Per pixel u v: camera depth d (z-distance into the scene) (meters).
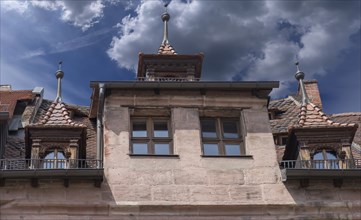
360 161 17.92
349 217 16.84
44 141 17.45
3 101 22.28
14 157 18.50
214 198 16.72
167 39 22.59
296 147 18.11
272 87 18.62
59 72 19.08
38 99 22.88
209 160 17.34
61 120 17.92
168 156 17.28
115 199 16.47
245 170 17.27
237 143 18.09
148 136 17.95
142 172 16.95
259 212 16.69
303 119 18.33
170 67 21.48
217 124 18.45
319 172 16.89
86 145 19.33
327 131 17.89
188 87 18.47
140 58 21.38
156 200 16.55
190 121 18.09
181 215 16.44
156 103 18.38
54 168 16.44
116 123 17.88
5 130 18.28
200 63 21.56
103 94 18.08
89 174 16.44
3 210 16.14
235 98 18.64
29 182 16.48
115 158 17.17
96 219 16.20
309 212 16.83
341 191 17.19
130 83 18.27
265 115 18.42
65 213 16.22
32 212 16.17
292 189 17.09
